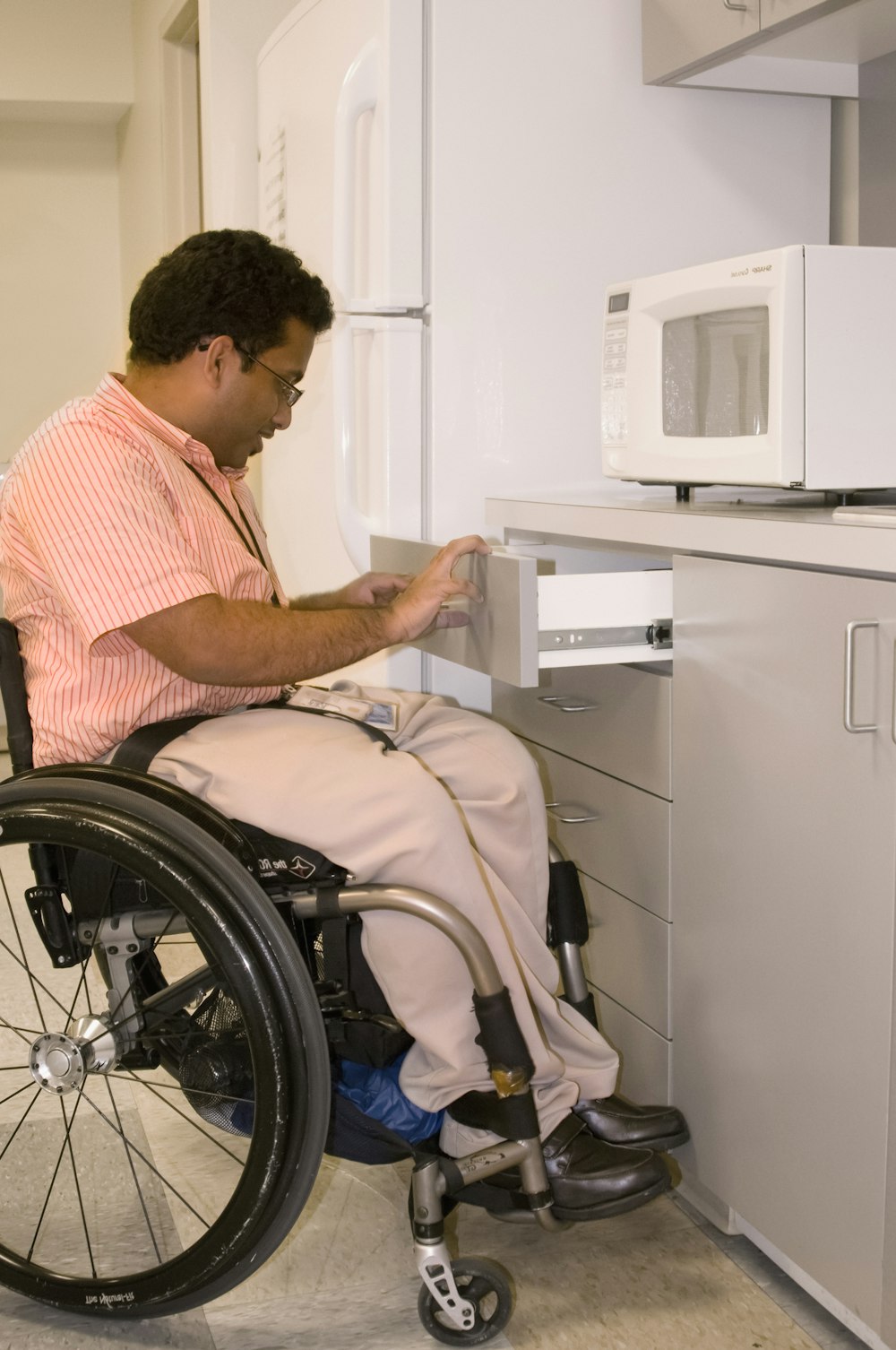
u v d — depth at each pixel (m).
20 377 4.75
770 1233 1.35
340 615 1.36
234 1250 1.20
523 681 1.33
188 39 3.69
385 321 1.87
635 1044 1.61
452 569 1.41
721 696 1.35
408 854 1.22
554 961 1.37
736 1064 1.39
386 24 1.80
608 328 1.67
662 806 1.49
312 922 1.36
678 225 1.98
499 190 1.88
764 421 1.41
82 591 1.26
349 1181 1.62
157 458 1.36
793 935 1.27
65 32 4.19
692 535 1.36
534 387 1.93
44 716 1.38
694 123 1.97
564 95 1.89
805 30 1.80
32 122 4.58
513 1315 1.35
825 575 1.18
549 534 1.76
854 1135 1.20
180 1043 1.35
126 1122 1.75
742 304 1.42
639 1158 1.34
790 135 2.03
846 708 1.14
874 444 1.40
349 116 1.85
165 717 1.40
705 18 1.76
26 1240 1.47
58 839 1.23
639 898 1.56
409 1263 1.45
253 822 1.25
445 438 1.90
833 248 1.36
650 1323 1.33
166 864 1.18
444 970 1.25
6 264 4.66
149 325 1.42
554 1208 1.31
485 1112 1.27
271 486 2.51
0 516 1.39
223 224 2.80
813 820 1.22
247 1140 1.69
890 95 1.95
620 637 1.44
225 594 1.42
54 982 2.23
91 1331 1.34
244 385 1.45
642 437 1.61
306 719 1.40
